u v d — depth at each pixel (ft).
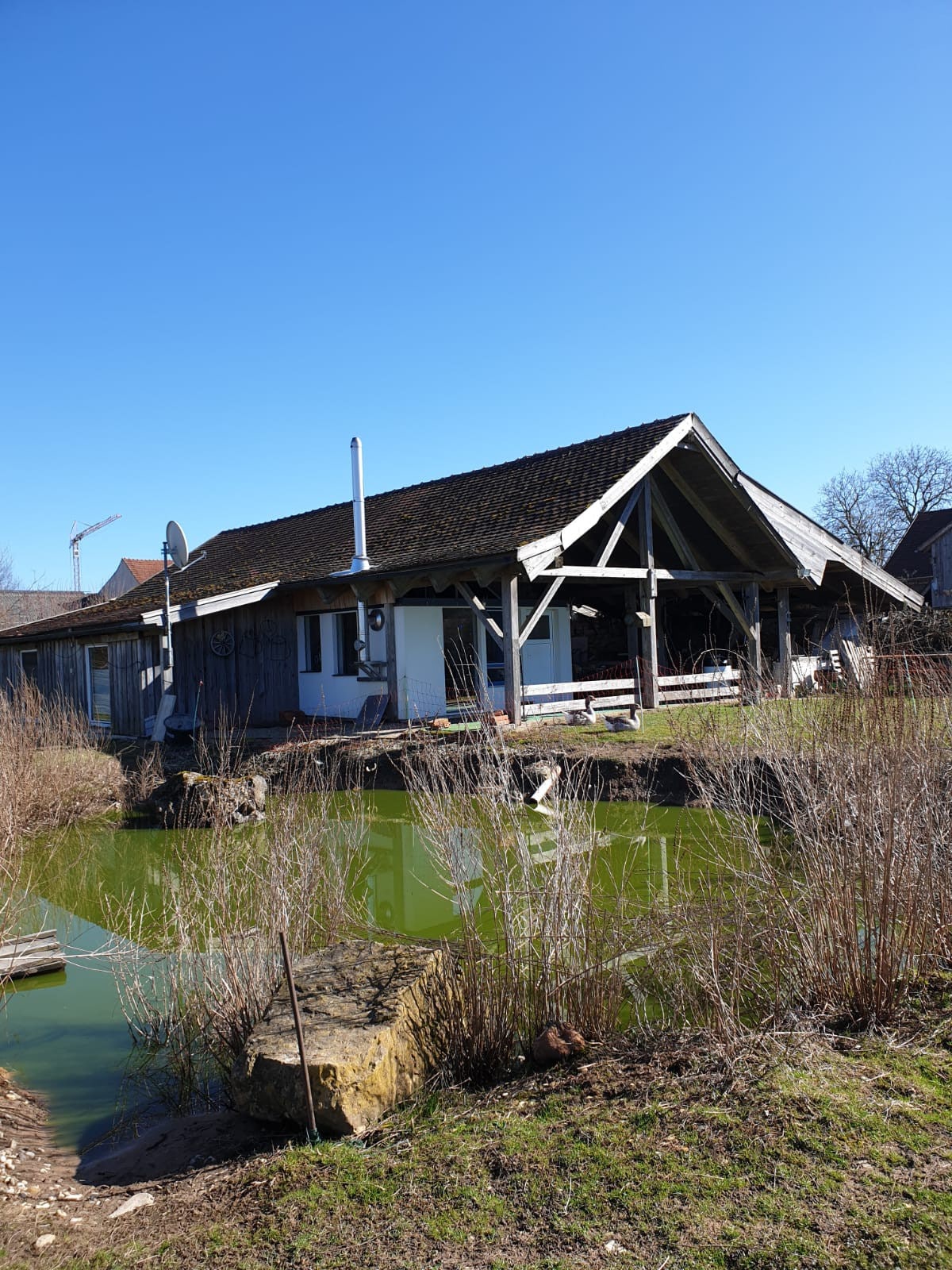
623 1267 9.59
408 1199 11.35
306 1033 14.76
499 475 59.98
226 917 19.27
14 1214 12.32
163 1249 11.02
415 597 53.01
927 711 18.95
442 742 39.14
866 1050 13.99
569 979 16.25
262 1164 12.94
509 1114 13.33
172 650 57.06
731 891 18.60
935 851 17.31
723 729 26.86
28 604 167.43
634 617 53.88
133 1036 19.12
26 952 24.08
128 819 40.06
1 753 37.01
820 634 77.36
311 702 58.18
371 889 29.22
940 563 109.19
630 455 50.14
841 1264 9.26
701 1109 12.55
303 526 75.05
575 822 20.31
